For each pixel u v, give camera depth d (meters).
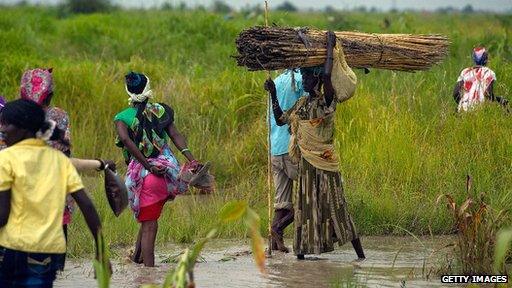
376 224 19.12
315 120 16.08
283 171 17.42
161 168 15.73
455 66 31.16
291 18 59.94
